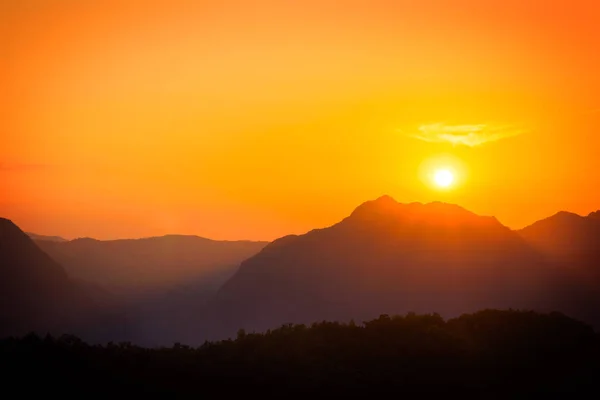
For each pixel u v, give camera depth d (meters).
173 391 115.94
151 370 121.44
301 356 131.62
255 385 120.81
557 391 124.50
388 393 122.50
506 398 123.94
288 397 118.50
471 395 125.38
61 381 113.12
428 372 129.75
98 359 122.00
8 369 114.25
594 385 125.75
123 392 113.50
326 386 121.19
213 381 121.06
